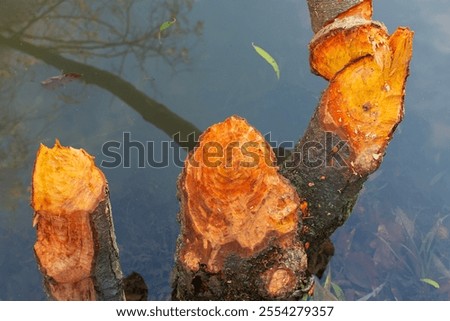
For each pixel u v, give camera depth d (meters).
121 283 1.12
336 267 1.26
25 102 1.43
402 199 1.34
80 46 1.52
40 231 1.03
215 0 1.58
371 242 1.29
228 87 1.46
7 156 1.37
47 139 1.39
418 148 1.41
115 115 1.42
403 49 1.08
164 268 1.27
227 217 1.03
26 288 1.24
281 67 1.49
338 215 1.15
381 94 1.09
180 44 1.51
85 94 1.44
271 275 1.04
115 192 1.34
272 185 1.05
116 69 1.48
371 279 1.25
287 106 1.43
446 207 1.33
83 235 1.02
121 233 1.30
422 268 1.26
